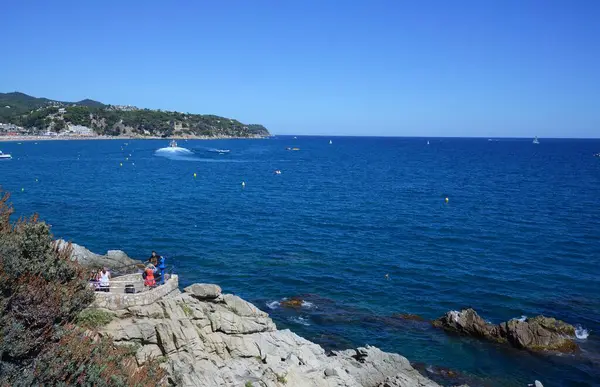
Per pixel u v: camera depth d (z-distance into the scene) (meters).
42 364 13.33
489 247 51.47
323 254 48.31
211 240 52.72
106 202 73.31
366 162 171.50
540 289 39.28
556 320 31.73
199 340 21.62
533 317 32.31
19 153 171.38
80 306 17.34
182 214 66.12
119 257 39.81
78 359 14.48
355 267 44.41
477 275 42.53
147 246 49.75
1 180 94.50
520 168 148.00
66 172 112.94
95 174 110.88
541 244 52.62
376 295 37.78
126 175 111.06
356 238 54.88
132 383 15.62
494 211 71.56
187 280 39.88
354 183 105.69
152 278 24.59
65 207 68.06
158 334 20.88
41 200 73.00
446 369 27.33
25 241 16.30
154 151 195.12
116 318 21.75
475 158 199.25
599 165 160.75
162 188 90.88
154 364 19.06
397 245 52.06
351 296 37.47
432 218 66.25
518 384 25.98
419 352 29.09
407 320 33.41
